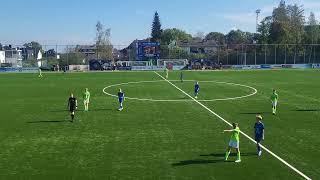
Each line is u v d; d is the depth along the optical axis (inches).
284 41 5693.9
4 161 902.4
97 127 1277.1
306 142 1063.6
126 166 860.6
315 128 1246.3
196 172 817.5
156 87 2516.0
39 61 5088.6
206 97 2010.3
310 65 4840.1
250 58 4995.1
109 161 897.5
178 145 1036.5
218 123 1331.2
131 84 2731.3
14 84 2800.2
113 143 1062.4
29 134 1181.7
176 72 4028.1
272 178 778.2
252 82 2834.6
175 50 5187.0
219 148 1004.6
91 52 6633.9
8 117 1473.9
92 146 1031.6
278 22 5871.1
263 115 1483.8
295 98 1959.9
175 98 1973.4
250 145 1032.2
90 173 815.7
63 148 1013.8
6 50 6781.5
